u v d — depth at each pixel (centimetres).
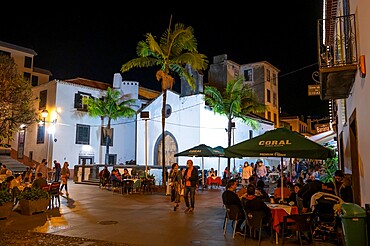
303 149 870
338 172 1025
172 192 1405
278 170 2886
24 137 3575
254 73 4269
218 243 849
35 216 1233
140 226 1055
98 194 1973
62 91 3344
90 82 3888
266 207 835
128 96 3769
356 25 852
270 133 955
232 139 3089
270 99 4359
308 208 935
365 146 789
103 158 3609
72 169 3347
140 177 2200
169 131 3105
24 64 4894
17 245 840
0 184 1366
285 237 894
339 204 827
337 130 1786
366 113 760
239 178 2494
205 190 2220
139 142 3366
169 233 959
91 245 838
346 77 925
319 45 977
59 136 3288
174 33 2088
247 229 947
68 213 1302
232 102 2730
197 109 2911
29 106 2091
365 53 745
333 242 845
